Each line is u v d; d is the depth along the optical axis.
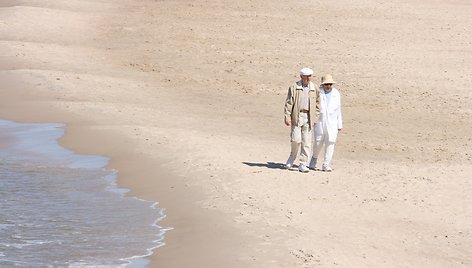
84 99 40.47
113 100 40.72
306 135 25.70
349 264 17.88
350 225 20.75
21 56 51.00
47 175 26.22
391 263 18.11
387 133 35.47
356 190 23.91
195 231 20.22
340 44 57.94
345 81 47.41
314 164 26.38
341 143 32.56
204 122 36.03
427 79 48.38
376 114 40.00
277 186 24.12
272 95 44.34
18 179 25.67
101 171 26.80
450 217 21.64
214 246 19.08
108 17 65.56
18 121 35.41
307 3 71.56
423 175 25.95
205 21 64.31
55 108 37.62
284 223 20.70
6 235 19.92
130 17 65.75
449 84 47.31
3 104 38.62
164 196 23.50
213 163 26.95
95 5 70.06
